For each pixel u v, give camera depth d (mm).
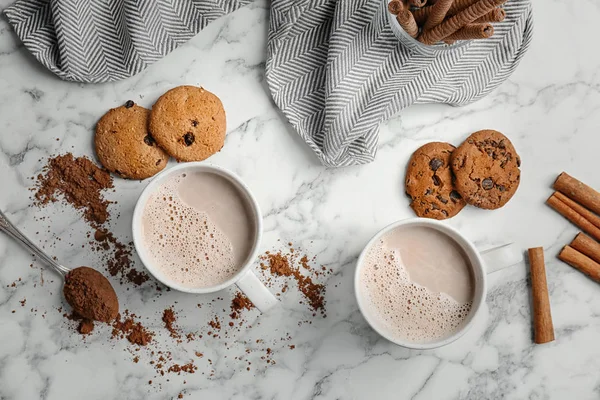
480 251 659
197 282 613
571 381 666
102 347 651
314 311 658
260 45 665
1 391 646
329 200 662
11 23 645
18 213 652
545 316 654
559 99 677
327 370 658
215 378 655
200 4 641
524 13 640
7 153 654
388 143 665
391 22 617
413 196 654
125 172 643
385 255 622
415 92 641
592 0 678
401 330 616
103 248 652
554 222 669
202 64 662
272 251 660
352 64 636
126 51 646
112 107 657
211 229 618
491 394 663
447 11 582
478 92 656
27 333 649
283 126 663
